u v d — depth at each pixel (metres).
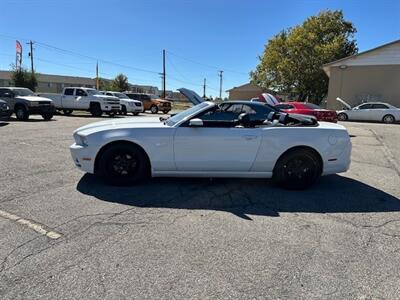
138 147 4.90
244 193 4.81
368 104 21.08
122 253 2.96
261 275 2.68
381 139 11.59
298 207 4.30
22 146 8.05
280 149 4.91
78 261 2.81
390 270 2.80
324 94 36.28
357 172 6.44
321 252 3.08
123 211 3.97
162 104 28.19
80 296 2.36
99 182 5.10
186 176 4.98
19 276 2.57
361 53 24.33
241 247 3.14
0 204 4.06
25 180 5.10
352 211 4.21
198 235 3.37
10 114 14.25
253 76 41.62
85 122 15.54
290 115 5.54
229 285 2.53
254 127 4.95
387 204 4.51
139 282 2.54
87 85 76.44
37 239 3.18
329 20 35.56
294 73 34.34
